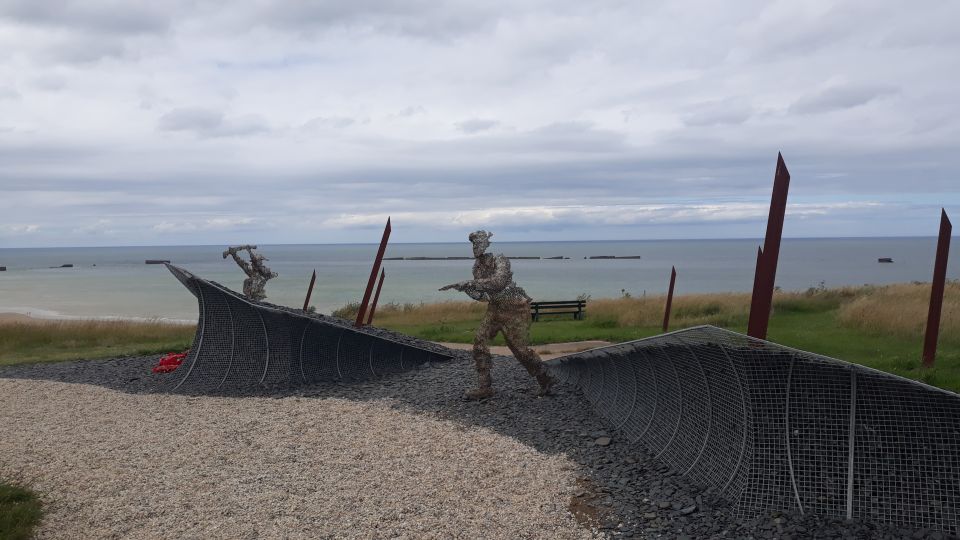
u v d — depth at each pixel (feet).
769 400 19.26
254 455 25.05
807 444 18.84
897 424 17.95
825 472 18.53
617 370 29.17
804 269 285.84
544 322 69.00
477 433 27.48
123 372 41.22
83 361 45.83
